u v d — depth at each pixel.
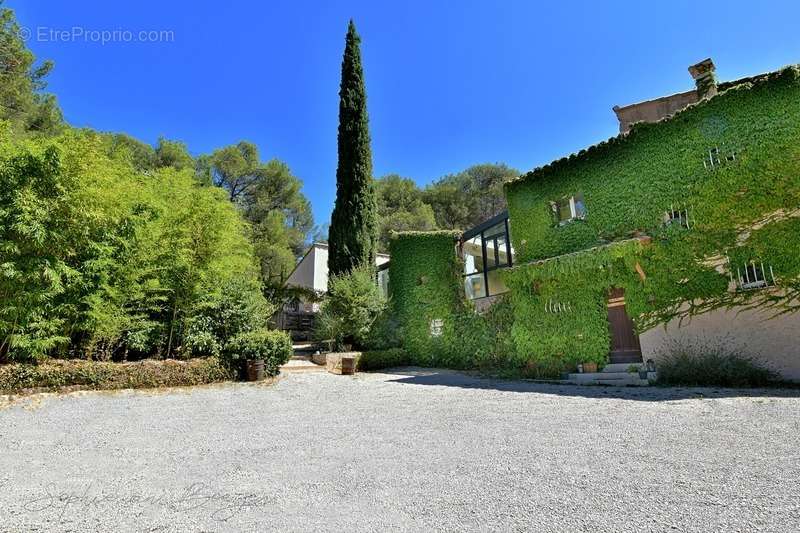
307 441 5.23
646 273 10.59
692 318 9.87
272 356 11.13
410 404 7.67
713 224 9.91
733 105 10.02
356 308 15.41
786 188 9.08
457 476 3.80
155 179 12.46
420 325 16.05
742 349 9.13
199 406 7.70
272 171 29.41
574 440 4.83
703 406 6.33
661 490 3.28
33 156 8.07
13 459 4.61
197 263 11.09
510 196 14.53
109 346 9.56
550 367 11.79
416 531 2.78
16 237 7.83
